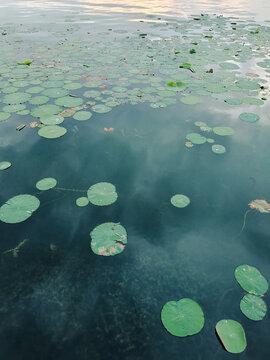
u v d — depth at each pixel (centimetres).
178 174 324
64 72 598
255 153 361
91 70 613
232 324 179
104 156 350
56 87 522
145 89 533
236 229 256
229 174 324
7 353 167
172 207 279
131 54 724
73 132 396
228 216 269
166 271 220
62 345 172
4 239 240
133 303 197
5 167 320
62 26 1024
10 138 375
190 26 1052
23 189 292
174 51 755
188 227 258
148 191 298
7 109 443
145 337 177
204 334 178
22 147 360
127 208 277
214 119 438
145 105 475
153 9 1416
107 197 283
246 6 1543
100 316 188
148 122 426
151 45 808
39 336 176
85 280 211
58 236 244
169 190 300
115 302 197
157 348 171
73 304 195
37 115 429
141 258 229
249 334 178
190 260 228
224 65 669
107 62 664
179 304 192
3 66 624
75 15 1244
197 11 1373
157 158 349
